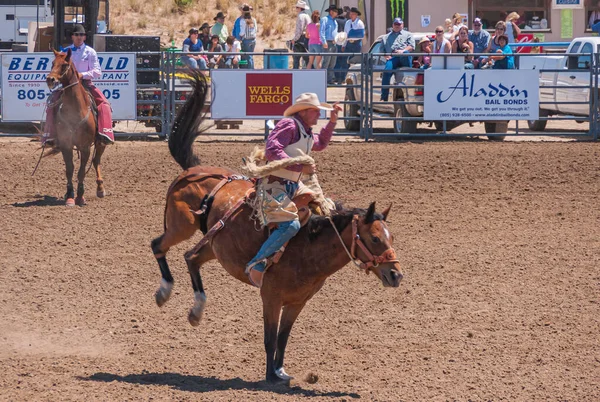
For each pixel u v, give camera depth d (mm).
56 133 17078
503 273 13031
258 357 9742
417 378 9062
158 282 12500
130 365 9391
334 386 8820
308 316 11172
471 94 24609
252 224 8844
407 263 13531
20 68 24156
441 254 14039
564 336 10414
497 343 10188
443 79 24500
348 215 8398
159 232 15312
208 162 20734
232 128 27203
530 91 24750
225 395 8445
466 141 24953
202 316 10672
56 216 16359
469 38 27500
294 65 31078
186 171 9953
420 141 24906
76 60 17625
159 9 51844
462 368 9367
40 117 24375
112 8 51469
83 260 13484
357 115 27547
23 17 34625
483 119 24703
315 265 8570
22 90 24250
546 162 21359
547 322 10898
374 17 37312
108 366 9328
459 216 16641
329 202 8773
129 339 10273
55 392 8422
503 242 14805
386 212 8445
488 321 10969
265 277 8727
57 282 12375
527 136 26500
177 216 9641
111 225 15758
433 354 9820
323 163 21000
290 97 24203
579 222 16281
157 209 17078
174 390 8578
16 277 12547
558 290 12211
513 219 16484
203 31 33469
